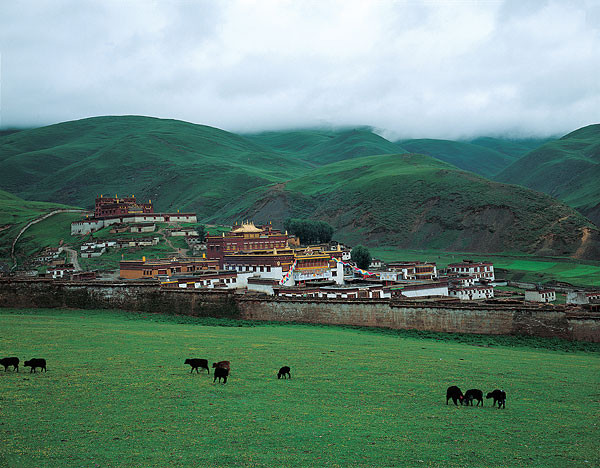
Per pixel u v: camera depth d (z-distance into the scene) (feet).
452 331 227.81
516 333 219.20
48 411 81.71
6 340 145.69
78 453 65.26
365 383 110.22
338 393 100.63
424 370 127.44
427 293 408.26
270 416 82.99
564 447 73.82
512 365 143.13
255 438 72.64
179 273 444.55
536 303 240.53
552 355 177.17
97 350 135.44
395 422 83.05
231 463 63.57
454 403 96.17
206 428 76.07
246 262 453.99
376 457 67.31
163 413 82.48
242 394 95.91
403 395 101.40
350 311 241.14
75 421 77.46
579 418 89.71
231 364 124.47
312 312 246.06
